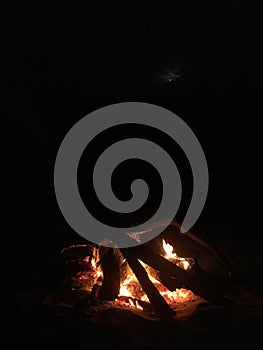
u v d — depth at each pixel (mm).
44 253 2184
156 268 1867
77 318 1723
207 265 2123
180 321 1670
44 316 1749
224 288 1953
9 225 2445
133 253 1890
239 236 2404
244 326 1612
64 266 2162
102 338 1561
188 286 1844
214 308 1747
